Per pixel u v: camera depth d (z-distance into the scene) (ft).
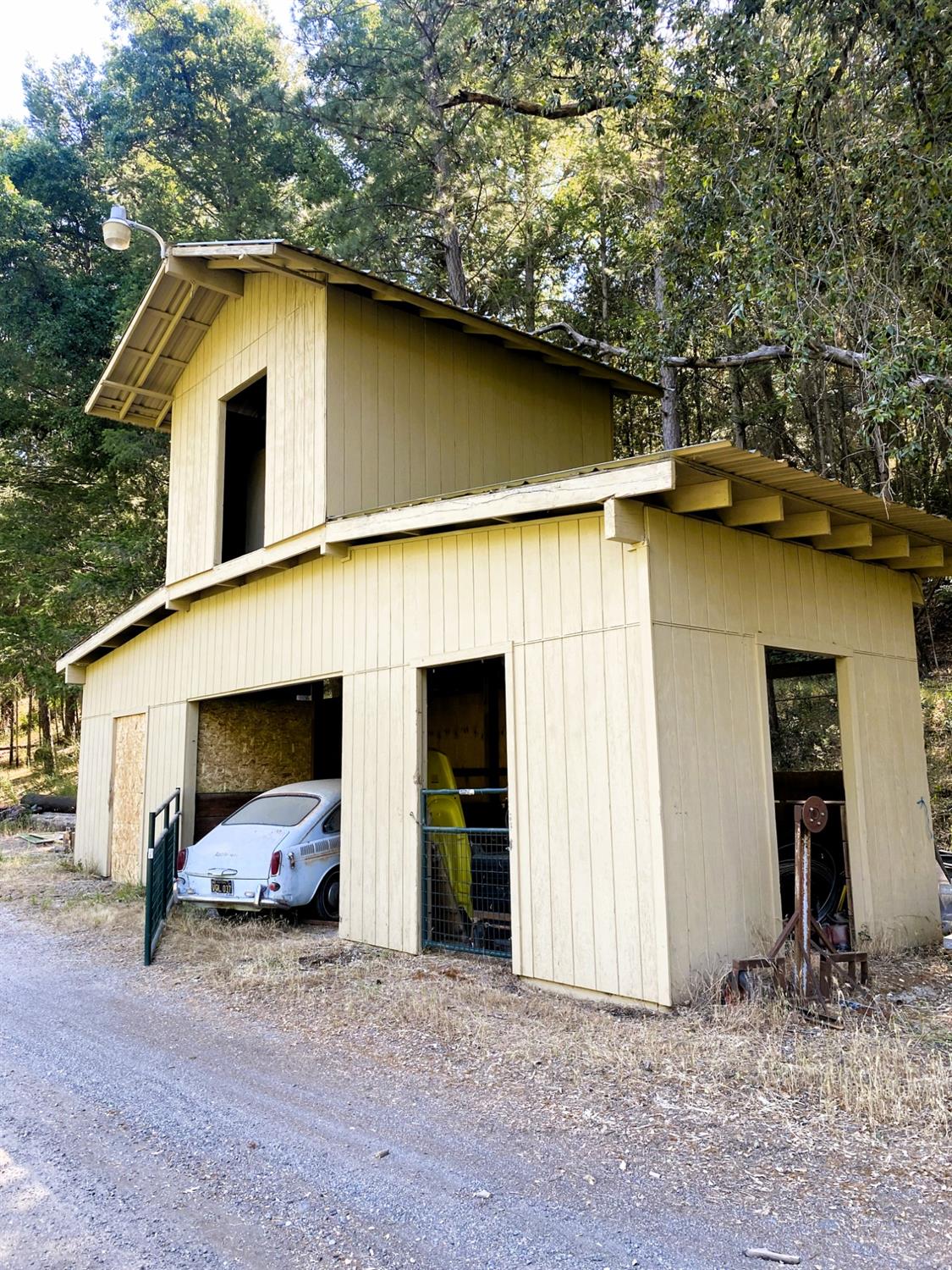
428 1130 13.09
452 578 24.75
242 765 38.93
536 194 59.88
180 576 37.50
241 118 66.59
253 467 40.68
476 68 50.14
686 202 35.19
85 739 50.11
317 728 41.73
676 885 18.76
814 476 18.93
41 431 76.54
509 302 60.59
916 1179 11.10
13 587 74.28
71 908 34.06
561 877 20.70
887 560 26.96
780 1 29.66
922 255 28.91
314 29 56.54
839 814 28.40
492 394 34.04
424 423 31.60
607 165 52.26
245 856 28.78
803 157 30.91
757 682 21.91
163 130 67.41
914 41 27.78
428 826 25.13
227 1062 16.60
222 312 36.24
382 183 55.42
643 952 18.78
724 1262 9.43
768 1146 12.16
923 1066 14.89
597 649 20.59
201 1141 12.92
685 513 20.72
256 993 21.21
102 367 70.54
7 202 68.08
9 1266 9.63
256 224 64.90
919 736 27.55
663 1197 10.85
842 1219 10.22
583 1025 17.65
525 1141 12.58
